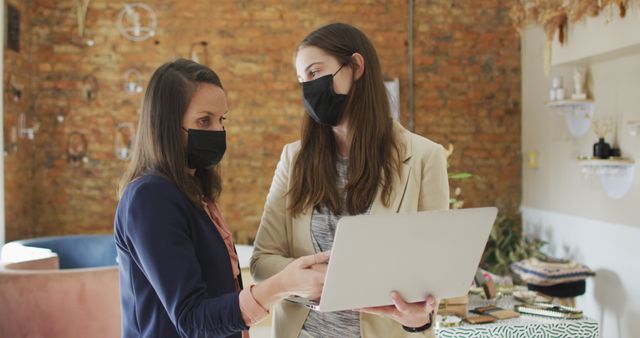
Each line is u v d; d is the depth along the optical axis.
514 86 6.60
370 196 1.83
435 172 1.86
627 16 4.10
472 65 6.57
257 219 6.46
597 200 5.06
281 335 1.90
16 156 5.95
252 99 6.44
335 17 6.46
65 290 3.59
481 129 6.59
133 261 1.51
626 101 4.59
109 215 6.36
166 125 1.54
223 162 6.44
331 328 1.84
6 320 3.62
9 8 5.74
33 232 6.33
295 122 6.46
